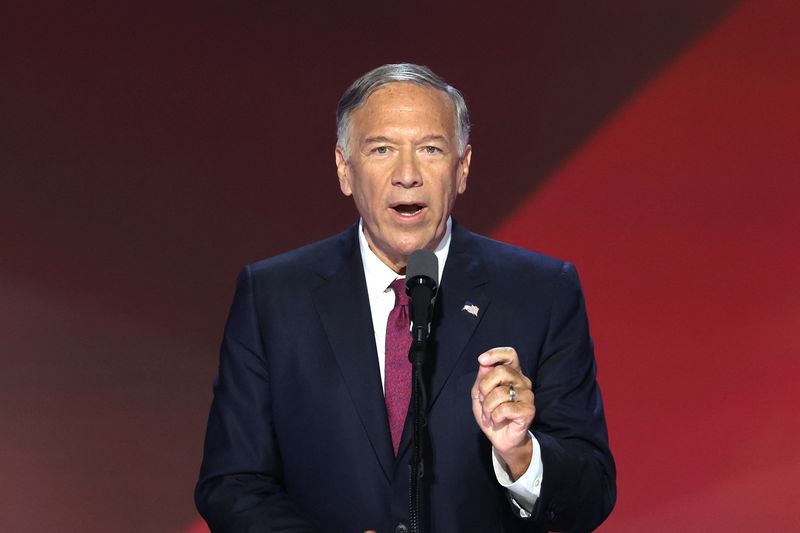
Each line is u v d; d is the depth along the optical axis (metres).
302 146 18.92
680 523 16.33
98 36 19.28
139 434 17.42
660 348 17.27
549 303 8.19
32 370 17.84
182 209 18.67
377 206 7.68
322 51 19.23
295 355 8.12
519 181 18.31
